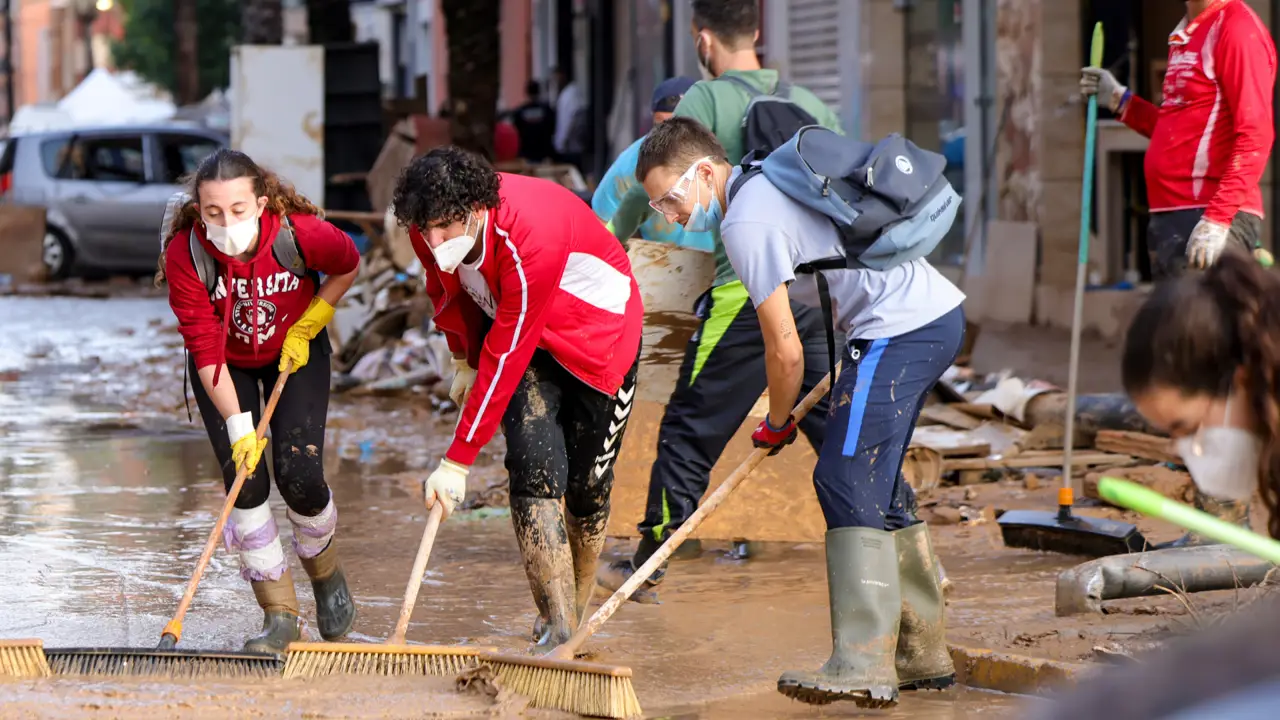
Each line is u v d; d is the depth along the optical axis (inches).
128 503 575.5
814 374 408.5
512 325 329.1
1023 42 1004.6
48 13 5915.4
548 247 327.6
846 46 1205.7
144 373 999.6
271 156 1316.4
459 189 318.3
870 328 319.3
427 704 303.3
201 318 343.3
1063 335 934.4
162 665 322.3
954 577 442.9
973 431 619.5
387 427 768.3
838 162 316.5
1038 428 606.9
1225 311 166.9
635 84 1817.2
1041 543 478.3
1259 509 480.1
